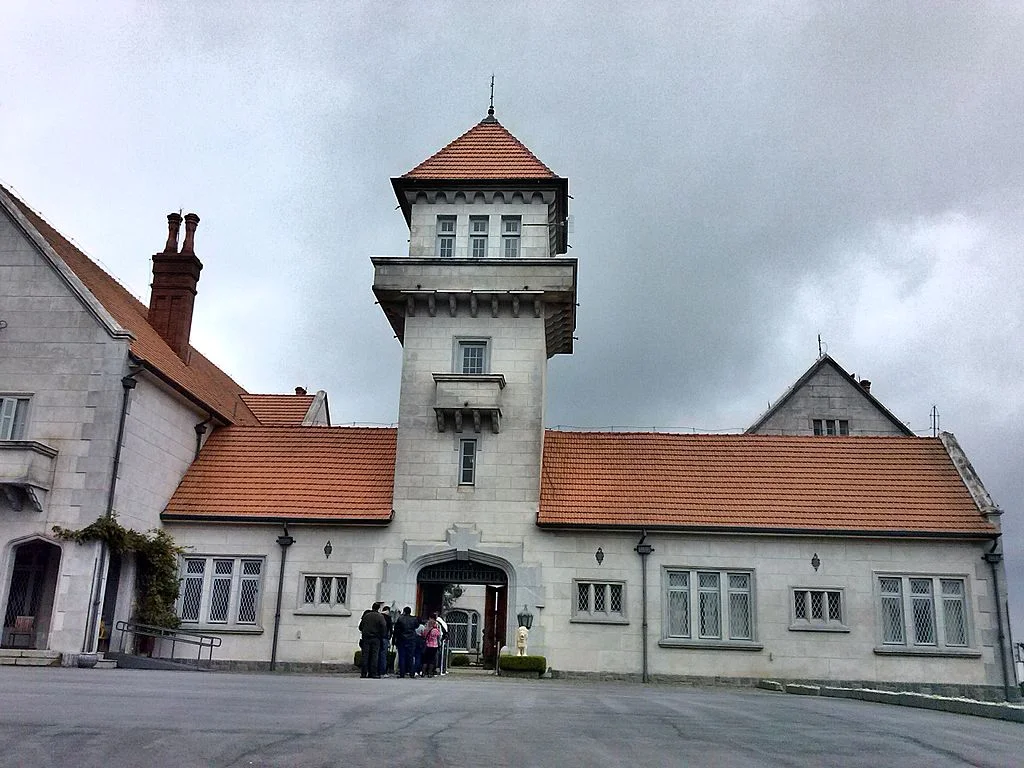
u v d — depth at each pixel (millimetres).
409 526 28938
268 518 29094
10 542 25641
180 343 33500
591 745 9484
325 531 29156
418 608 28781
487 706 13820
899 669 27562
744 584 28531
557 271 29953
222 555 29094
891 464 31078
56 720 9586
